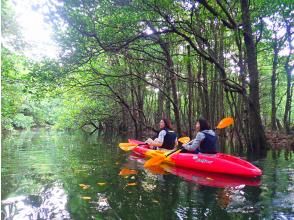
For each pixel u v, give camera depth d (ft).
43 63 39.45
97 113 80.69
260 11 35.58
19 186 19.16
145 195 16.99
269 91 74.84
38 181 20.48
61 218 13.62
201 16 35.96
